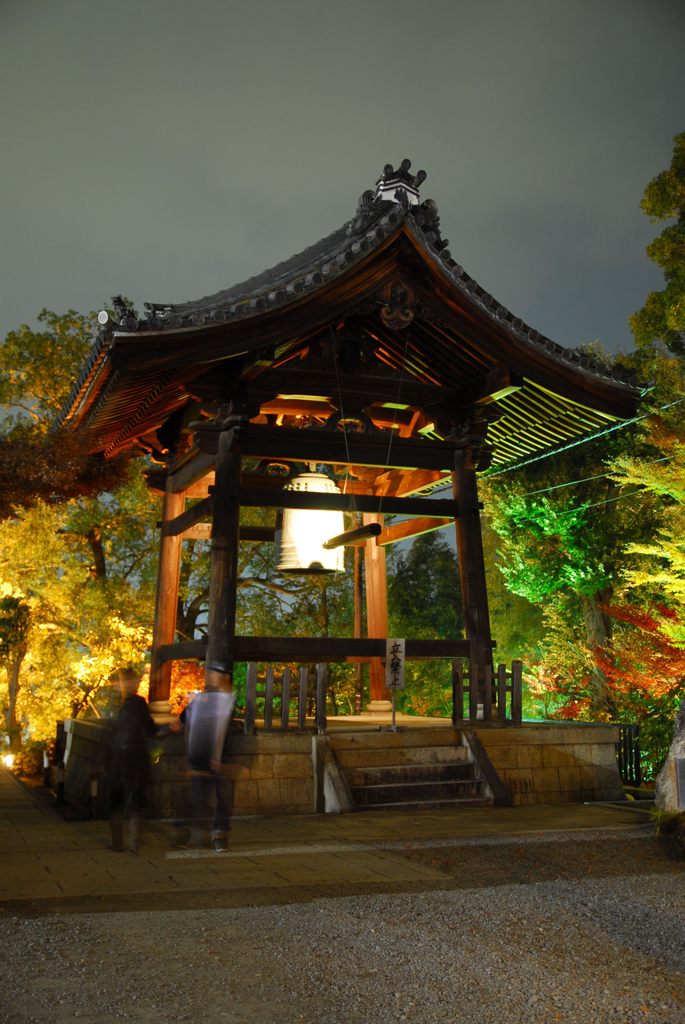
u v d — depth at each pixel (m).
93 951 4.99
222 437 12.24
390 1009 4.26
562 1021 4.16
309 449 12.67
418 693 32.28
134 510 25.91
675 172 22.22
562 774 12.34
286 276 12.50
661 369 22.19
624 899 6.48
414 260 12.18
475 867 7.49
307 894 6.39
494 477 26.42
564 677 24.14
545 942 5.37
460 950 5.17
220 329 11.33
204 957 4.93
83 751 13.85
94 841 8.77
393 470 15.93
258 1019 4.08
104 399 12.34
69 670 24.97
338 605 28.28
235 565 11.84
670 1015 4.26
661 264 22.92
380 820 10.10
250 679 11.35
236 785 10.81
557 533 24.70
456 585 38.53
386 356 13.99
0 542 23.78
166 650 14.04
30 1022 4.00
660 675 16.81
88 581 25.97
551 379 12.92
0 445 13.66
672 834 8.91
